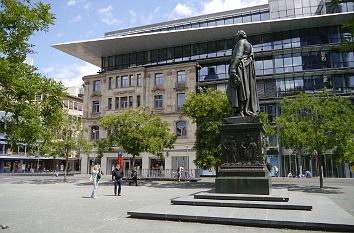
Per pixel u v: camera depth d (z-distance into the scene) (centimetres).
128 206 1391
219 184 1180
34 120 1038
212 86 4825
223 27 4669
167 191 2366
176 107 4834
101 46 5284
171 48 5269
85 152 3819
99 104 5306
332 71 4388
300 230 809
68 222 948
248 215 896
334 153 2333
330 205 1081
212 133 2777
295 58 4622
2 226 859
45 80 1074
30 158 6631
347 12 4256
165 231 793
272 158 4397
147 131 3206
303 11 4941
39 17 1045
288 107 2512
